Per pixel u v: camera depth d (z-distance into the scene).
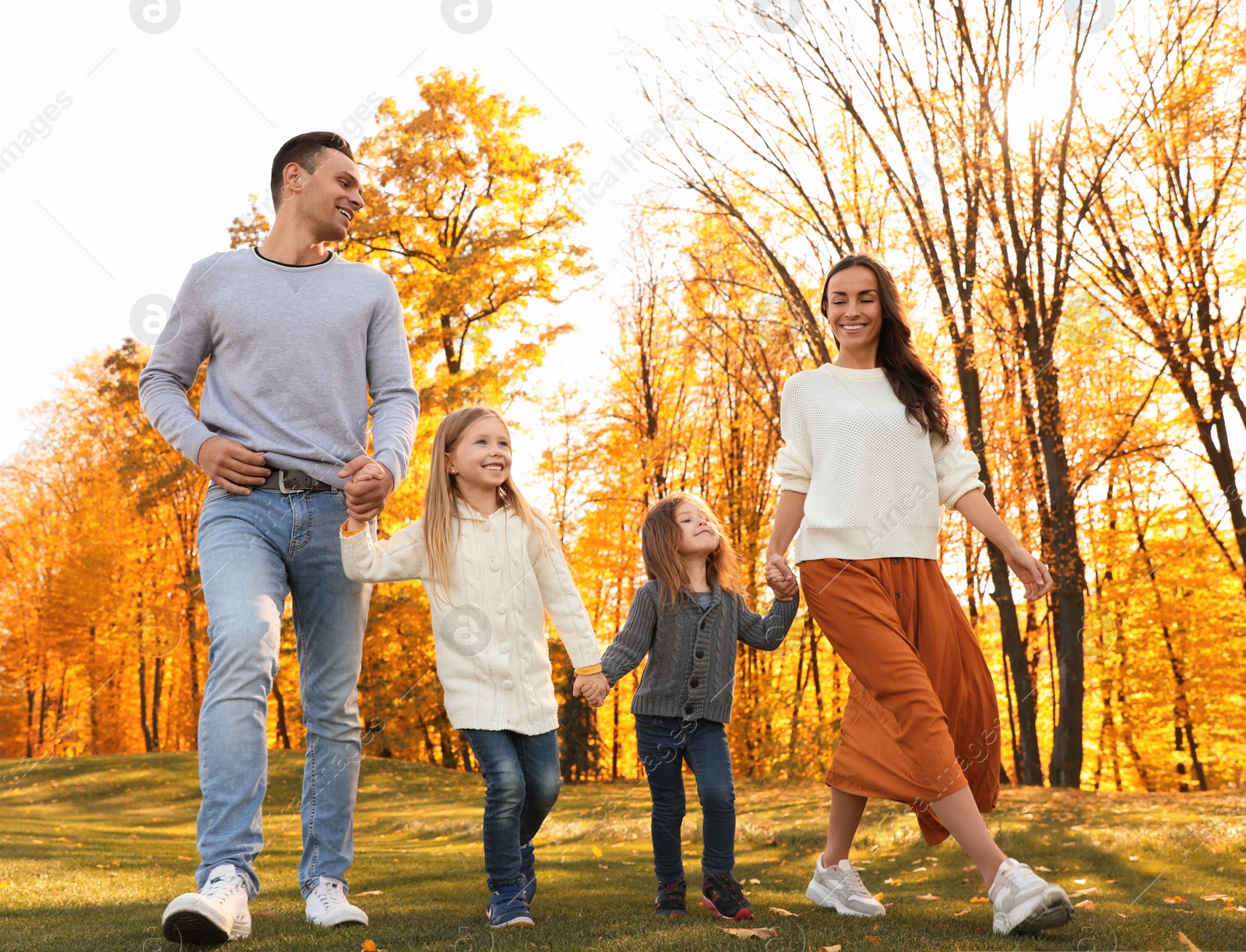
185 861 4.54
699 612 2.74
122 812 11.04
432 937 1.96
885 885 3.56
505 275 13.40
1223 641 13.76
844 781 2.53
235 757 1.96
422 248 13.80
